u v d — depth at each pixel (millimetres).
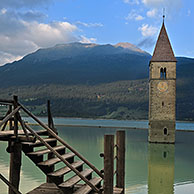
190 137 79375
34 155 11727
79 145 55594
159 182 26672
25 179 24641
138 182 26609
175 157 42312
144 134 88500
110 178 10734
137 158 41156
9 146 12031
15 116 11789
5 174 26141
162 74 60938
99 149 49688
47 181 15484
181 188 24359
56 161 12070
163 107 60281
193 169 33500
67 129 109562
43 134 14312
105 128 119250
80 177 11336
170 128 60094
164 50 61219
